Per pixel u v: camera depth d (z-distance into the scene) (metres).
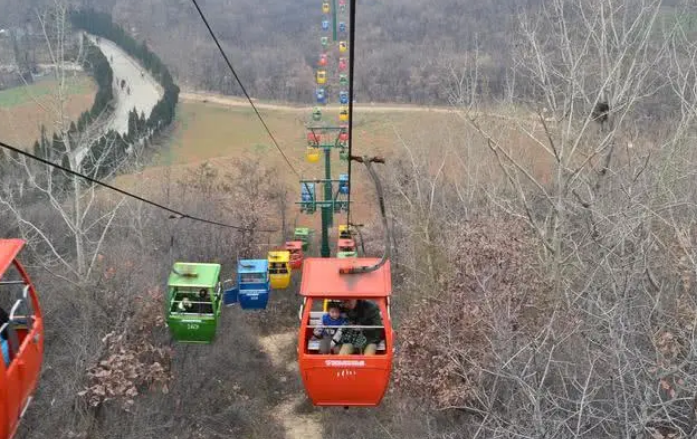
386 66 74.25
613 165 21.52
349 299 10.97
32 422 22.52
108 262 27.44
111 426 23.88
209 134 77.25
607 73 21.25
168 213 39.34
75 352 23.00
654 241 16.47
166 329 26.67
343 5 52.34
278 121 83.25
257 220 46.09
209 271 20.83
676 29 19.88
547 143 32.00
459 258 21.31
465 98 30.09
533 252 22.91
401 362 21.62
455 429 20.16
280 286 36.16
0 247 7.94
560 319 17.27
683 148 21.16
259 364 34.22
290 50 93.88
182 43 94.50
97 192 38.91
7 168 32.84
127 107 74.38
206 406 28.78
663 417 13.91
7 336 8.02
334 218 60.59
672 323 14.30
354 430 26.75
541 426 12.53
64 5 31.14
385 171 44.12
